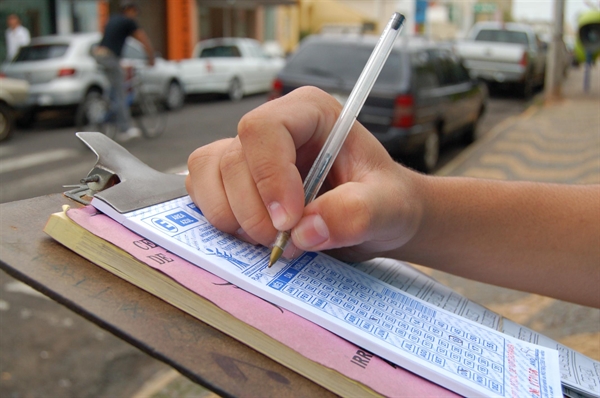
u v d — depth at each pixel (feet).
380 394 2.00
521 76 46.75
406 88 19.90
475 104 28.02
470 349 2.40
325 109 2.93
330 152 2.70
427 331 2.43
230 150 2.69
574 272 3.29
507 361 2.37
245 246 2.71
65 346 9.62
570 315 8.08
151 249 2.41
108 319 2.10
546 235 3.29
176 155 24.25
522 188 3.42
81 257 2.43
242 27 73.10
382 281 2.96
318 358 2.06
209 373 1.97
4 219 2.68
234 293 2.30
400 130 19.86
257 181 2.51
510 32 52.03
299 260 2.75
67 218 2.47
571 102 39.34
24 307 10.94
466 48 48.32
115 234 2.43
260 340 2.12
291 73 21.38
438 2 124.16
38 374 8.75
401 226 2.85
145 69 35.40
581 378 2.63
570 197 3.41
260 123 2.52
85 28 49.03
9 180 19.92
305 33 91.61
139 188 2.84
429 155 22.26
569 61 70.28
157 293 2.27
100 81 31.14
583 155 20.52
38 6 45.39
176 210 2.81
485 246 3.29
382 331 2.32
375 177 2.79
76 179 20.24
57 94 29.45
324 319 2.26
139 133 28.50
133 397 8.20
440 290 3.22
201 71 42.32
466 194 3.29
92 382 8.59
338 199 2.47
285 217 2.46
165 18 59.67
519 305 8.95
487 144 25.48
